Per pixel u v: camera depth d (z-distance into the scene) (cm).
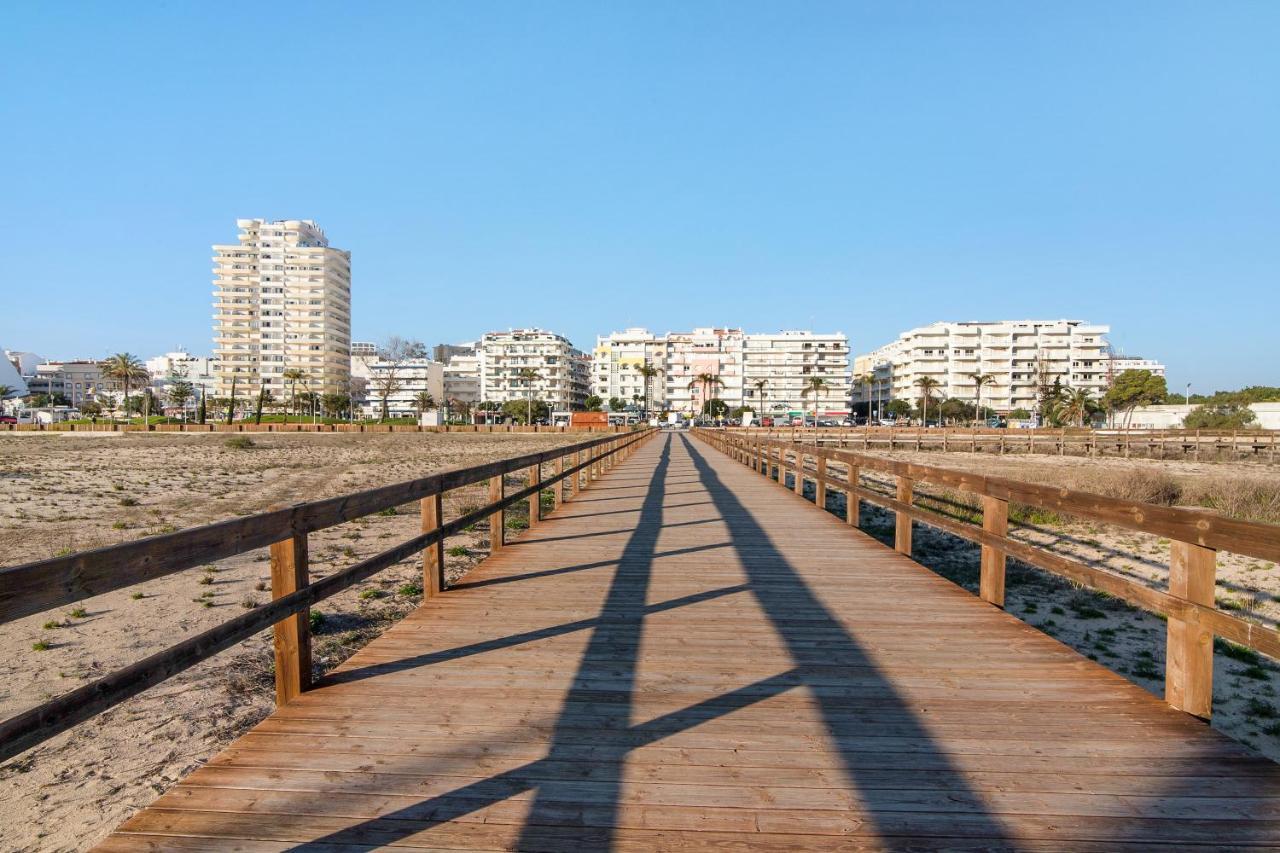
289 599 347
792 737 316
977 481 564
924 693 366
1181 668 338
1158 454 4897
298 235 12319
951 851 233
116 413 11619
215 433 7012
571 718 335
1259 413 6988
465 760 293
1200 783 275
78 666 577
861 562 703
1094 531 1401
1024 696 362
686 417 12450
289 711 341
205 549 286
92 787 387
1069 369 11188
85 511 1656
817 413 11969
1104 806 259
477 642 447
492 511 706
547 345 12988
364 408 13362
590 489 1430
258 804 259
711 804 261
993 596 541
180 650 263
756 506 1149
